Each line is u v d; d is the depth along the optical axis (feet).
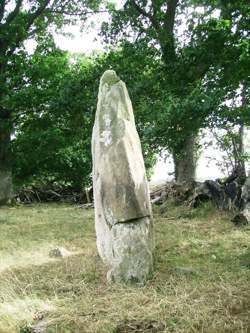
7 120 69.51
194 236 32.53
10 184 71.92
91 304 19.07
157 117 44.06
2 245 31.89
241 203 39.81
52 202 78.18
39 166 82.69
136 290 20.72
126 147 22.89
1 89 69.15
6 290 21.09
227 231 33.91
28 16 73.05
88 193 77.05
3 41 70.85
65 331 16.79
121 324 16.98
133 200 22.50
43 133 70.33
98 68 56.90
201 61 50.39
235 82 49.55
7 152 71.97
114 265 22.31
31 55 73.15
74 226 40.88
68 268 24.94
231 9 51.01
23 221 45.55
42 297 20.54
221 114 44.21
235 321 16.60
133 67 55.16
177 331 16.34
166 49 52.47
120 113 23.66
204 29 50.57
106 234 23.31
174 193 50.39
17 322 17.72
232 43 50.60
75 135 74.13
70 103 58.08
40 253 29.17
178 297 19.20
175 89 48.85
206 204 43.75
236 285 20.20
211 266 24.02
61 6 77.25
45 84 71.36
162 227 37.32
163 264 24.90
